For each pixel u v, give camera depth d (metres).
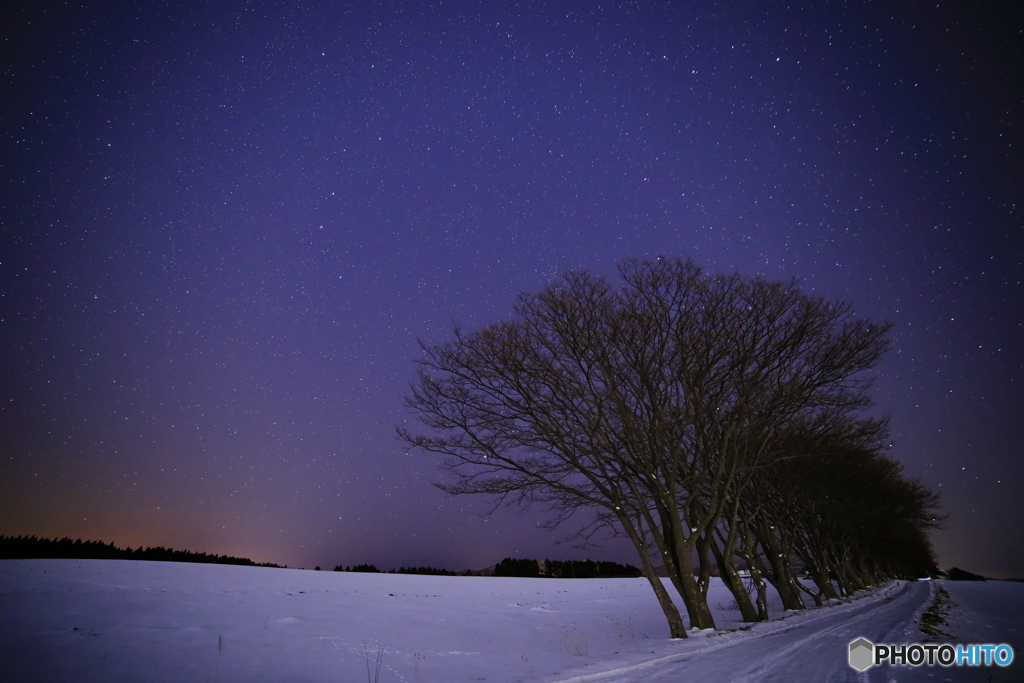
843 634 18.11
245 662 12.77
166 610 17.78
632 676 11.80
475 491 19.52
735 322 18.58
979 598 44.59
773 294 18.70
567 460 19.69
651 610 32.66
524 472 19.81
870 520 45.81
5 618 15.14
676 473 20.05
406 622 20.47
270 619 18.02
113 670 11.26
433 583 38.19
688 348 18.23
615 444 19.55
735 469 20.55
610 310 18.72
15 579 21.73
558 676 12.33
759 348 18.75
